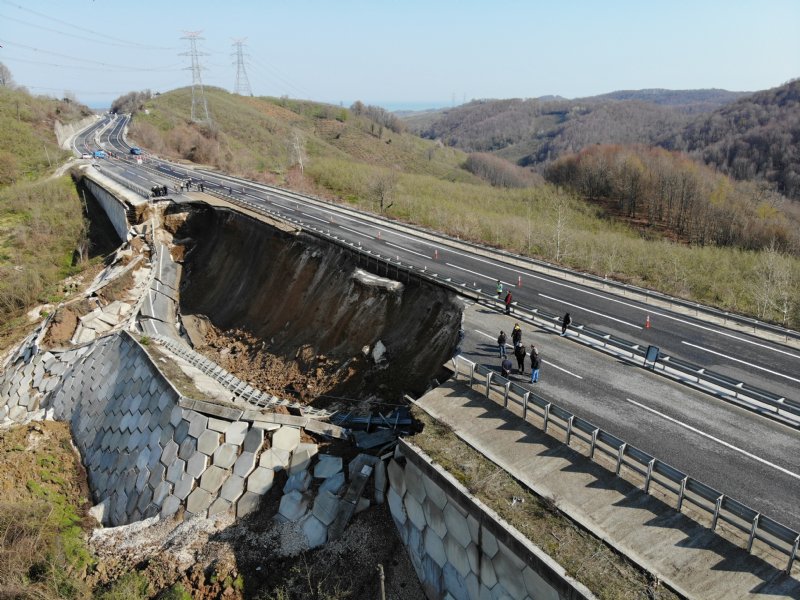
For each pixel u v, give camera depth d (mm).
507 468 16984
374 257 36500
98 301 41062
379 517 20141
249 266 46812
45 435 29594
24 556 19484
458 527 16406
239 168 91438
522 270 38719
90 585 19812
